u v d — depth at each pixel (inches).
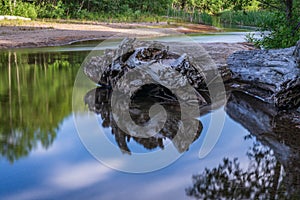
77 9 983.0
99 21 898.7
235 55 225.6
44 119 146.3
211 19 1175.0
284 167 104.4
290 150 117.8
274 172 100.6
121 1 1146.7
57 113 155.1
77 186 90.7
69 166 101.7
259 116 156.5
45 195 86.0
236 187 91.6
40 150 112.8
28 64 294.0
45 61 310.8
